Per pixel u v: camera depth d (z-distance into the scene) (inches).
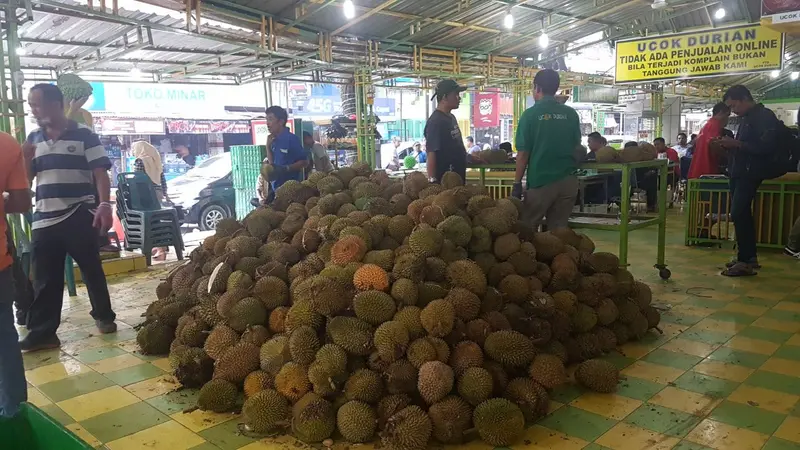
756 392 122.6
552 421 112.6
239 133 687.7
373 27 382.6
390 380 107.0
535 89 189.6
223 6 300.0
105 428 114.7
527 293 132.6
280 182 238.4
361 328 112.6
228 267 147.8
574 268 145.4
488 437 102.7
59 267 162.2
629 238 319.0
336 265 130.3
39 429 77.0
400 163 657.6
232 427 114.4
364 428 104.4
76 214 162.1
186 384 132.0
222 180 458.0
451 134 207.3
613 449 101.7
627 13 477.1
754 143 207.8
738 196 219.6
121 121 598.2
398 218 147.4
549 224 196.7
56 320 162.4
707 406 116.8
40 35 302.2
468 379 106.7
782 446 100.7
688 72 430.9
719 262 249.3
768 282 212.1
